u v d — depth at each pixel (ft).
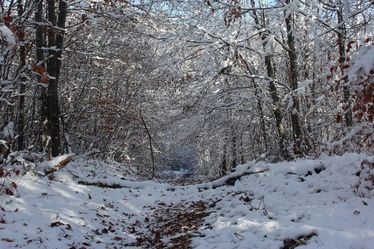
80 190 35.40
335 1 46.88
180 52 58.08
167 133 90.12
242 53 59.11
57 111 45.68
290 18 50.14
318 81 40.83
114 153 80.23
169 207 37.42
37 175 34.73
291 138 65.57
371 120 22.18
